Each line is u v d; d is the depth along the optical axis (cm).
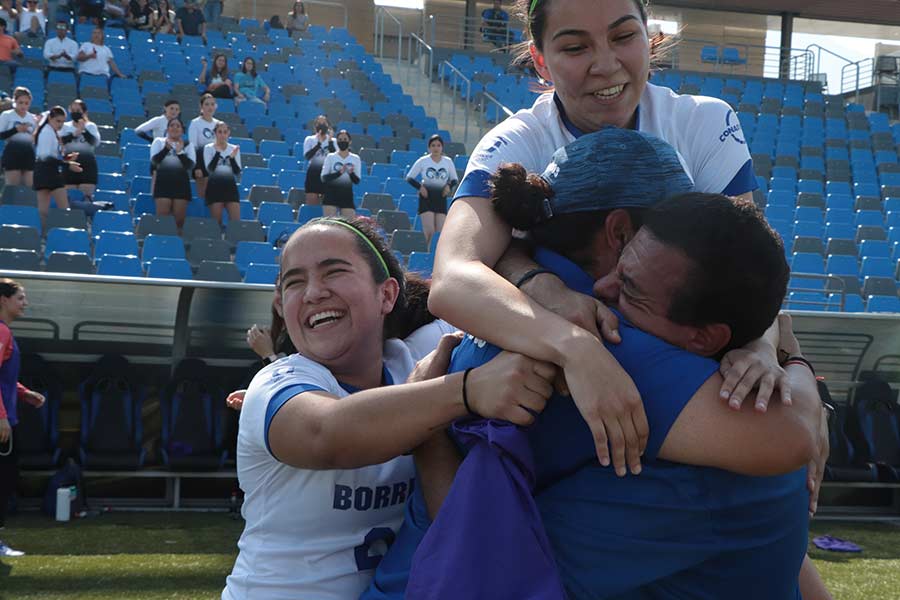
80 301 590
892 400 693
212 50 1584
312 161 1039
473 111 1666
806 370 140
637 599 124
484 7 2114
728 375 123
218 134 976
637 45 162
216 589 435
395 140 1371
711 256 123
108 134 1184
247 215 1041
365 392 135
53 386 595
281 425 140
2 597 411
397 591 139
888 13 2081
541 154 174
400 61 1861
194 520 582
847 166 1546
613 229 137
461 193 157
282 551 151
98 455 590
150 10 1638
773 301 127
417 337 182
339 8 2152
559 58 163
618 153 137
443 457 141
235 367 623
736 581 126
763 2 2019
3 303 520
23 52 1401
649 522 122
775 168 1484
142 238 930
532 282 137
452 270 140
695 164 185
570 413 128
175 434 603
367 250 160
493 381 127
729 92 1842
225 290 591
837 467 678
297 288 156
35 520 564
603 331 128
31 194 935
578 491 126
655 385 123
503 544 121
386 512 155
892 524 679
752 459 120
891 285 1074
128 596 420
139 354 612
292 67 1596
